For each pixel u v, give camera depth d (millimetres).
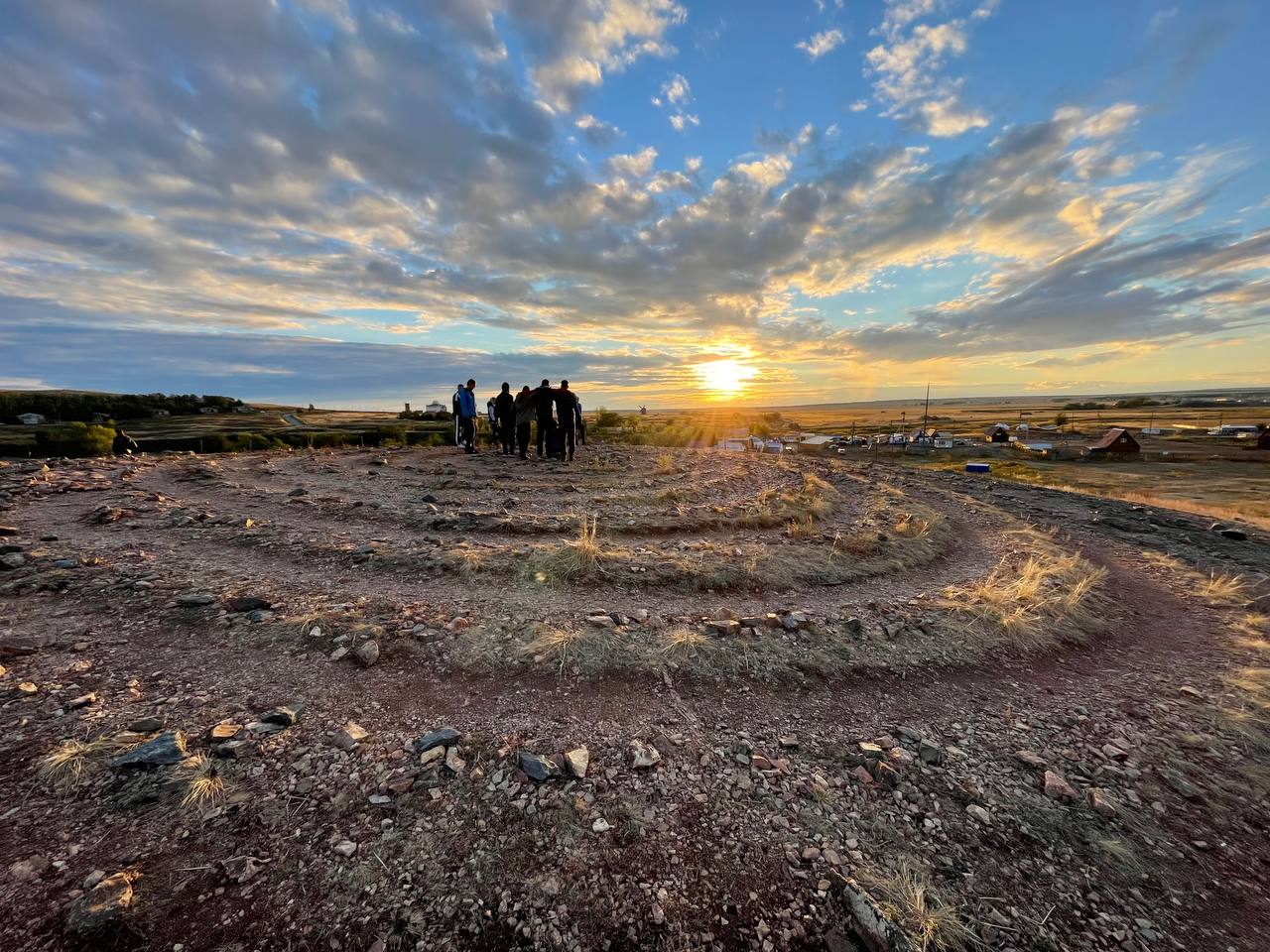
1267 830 3078
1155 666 5188
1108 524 11367
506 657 4434
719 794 3135
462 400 17656
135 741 3164
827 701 4223
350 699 3812
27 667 3838
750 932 2336
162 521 7461
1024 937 2357
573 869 2578
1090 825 3033
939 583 7109
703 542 8000
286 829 2662
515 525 8164
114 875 2318
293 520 8109
